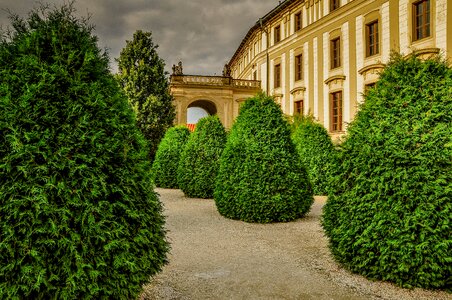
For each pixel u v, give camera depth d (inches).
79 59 122.5
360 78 722.8
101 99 121.6
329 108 805.2
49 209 103.3
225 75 1047.6
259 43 1136.2
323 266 183.3
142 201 129.3
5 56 115.4
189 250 214.4
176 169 557.9
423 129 157.1
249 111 318.0
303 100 902.4
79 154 111.5
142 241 123.1
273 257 200.1
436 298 143.3
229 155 316.8
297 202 299.6
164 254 140.9
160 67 891.4
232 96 1031.0
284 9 973.8
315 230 267.1
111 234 112.7
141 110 839.7
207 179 434.6
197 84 1001.5
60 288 104.3
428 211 146.4
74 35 124.7
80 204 108.5
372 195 161.0
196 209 361.4
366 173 166.9
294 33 927.0
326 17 812.6
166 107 875.4
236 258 198.5
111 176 119.7
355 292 150.1
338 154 183.2
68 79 116.3
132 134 132.0
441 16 563.8
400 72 173.6
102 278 111.8
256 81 1073.5
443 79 163.0
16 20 121.7
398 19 637.9
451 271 143.9
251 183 294.2
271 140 303.4
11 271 100.3
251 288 154.6
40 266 101.8
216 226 281.6
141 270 123.6
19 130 106.3
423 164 152.1
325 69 820.6
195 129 466.6
